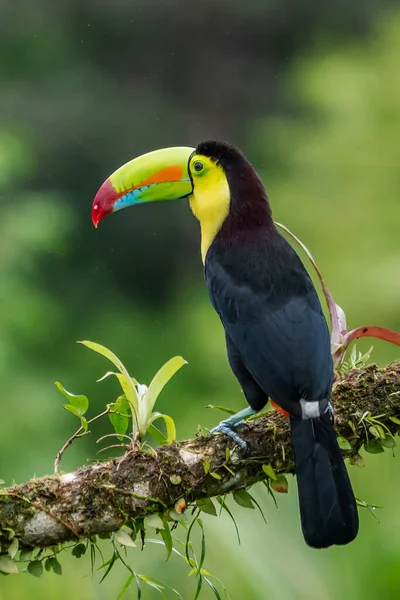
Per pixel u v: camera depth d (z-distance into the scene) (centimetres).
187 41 2219
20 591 711
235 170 686
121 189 729
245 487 560
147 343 1825
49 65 2117
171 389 1541
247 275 643
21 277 1571
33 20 2128
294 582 682
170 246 2017
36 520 519
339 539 537
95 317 1892
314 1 2242
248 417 626
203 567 696
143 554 740
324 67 1464
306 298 631
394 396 574
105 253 1983
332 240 1352
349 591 705
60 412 1454
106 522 527
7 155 1641
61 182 2002
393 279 1268
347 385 579
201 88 2194
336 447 550
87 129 2031
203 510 548
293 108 2141
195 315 1574
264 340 610
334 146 1400
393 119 1392
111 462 536
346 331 635
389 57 1429
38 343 1589
